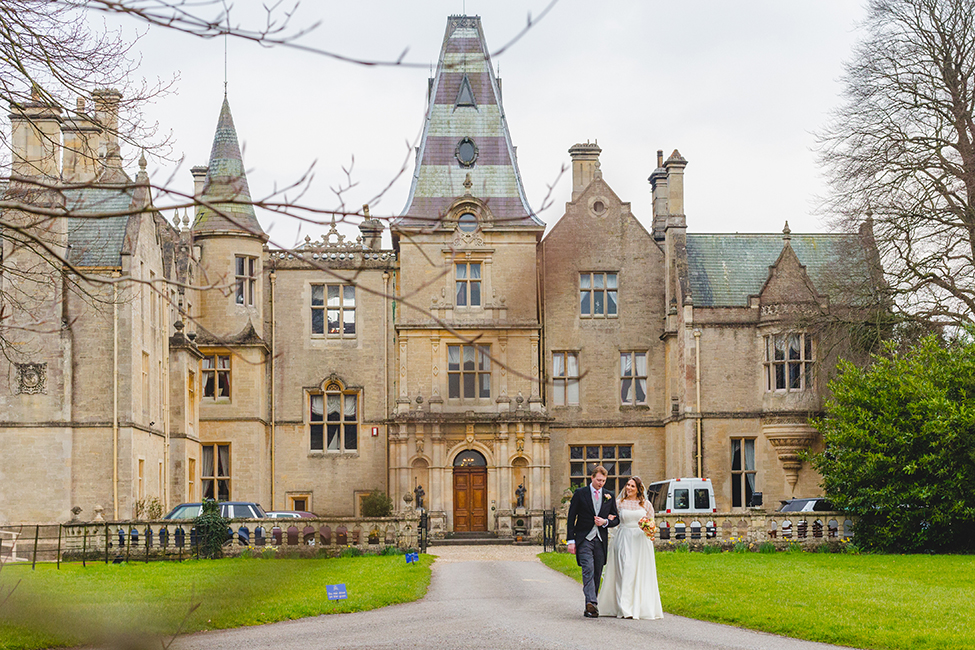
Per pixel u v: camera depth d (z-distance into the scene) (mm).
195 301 48156
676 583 22844
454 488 47094
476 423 46906
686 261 48094
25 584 20781
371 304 50500
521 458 46969
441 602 20594
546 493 46844
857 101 41125
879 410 33344
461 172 49438
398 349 47812
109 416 36906
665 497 42469
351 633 16453
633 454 48969
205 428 48031
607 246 49906
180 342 43562
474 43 51562
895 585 22719
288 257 50281
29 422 36625
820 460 34281
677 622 17453
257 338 48312
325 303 50406
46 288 36031
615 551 18141
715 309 47031
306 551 31203
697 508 41875
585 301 49781
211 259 48531
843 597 20219
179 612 17547
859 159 40000
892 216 38812
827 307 43969
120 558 30078
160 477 41094
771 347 46375
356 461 49719
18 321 36000
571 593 22281
